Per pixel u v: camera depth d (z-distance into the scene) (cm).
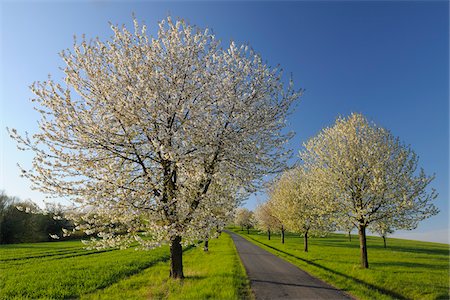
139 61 1467
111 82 1431
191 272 1861
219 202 1428
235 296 1244
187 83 1500
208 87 1516
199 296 1227
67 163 1313
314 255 3119
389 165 2162
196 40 1567
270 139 1645
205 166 1495
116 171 1368
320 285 1595
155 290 1396
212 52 1625
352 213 2156
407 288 1484
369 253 3584
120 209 1297
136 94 1353
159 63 1487
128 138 1358
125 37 1519
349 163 2161
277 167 1655
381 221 2133
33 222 5969
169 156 1303
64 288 1606
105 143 1385
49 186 1269
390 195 2061
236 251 3553
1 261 2791
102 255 3212
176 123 1473
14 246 4756
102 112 1360
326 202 2256
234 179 1560
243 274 1844
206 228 1355
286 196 3859
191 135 1441
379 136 2294
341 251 3803
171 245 1612
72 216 1341
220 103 1544
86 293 1496
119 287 1593
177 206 1394
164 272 2020
